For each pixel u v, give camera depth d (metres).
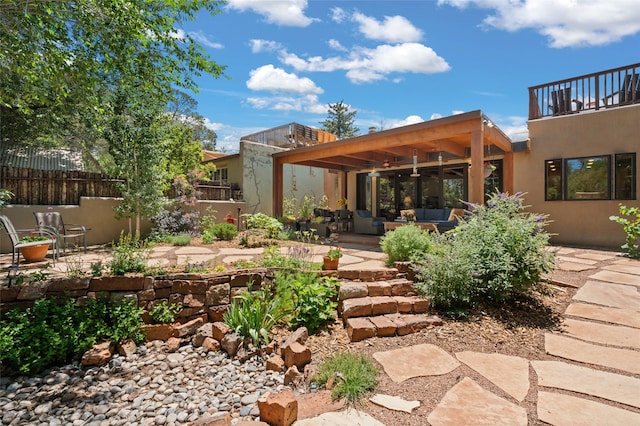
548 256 3.70
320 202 14.15
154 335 3.17
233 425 1.96
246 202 11.35
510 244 3.64
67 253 5.61
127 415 2.16
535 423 1.82
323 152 8.70
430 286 3.59
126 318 3.12
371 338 3.04
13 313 2.88
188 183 9.19
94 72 3.79
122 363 2.81
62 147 9.48
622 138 7.14
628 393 2.10
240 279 3.79
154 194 7.19
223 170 12.80
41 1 3.05
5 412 2.21
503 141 7.82
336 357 2.59
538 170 8.30
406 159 10.66
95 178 7.37
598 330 3.10
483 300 3.74
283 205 11.15
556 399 2.05
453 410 1.95
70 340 2.85
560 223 7.98
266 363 2.71
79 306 3.13
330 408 2.00
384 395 2.12
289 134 13.03
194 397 2.34
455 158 9.91
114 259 3.67
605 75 7.47
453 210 8.09
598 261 5.63
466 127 6.03
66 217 6.84
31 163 9.03
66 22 3.36
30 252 4.77
